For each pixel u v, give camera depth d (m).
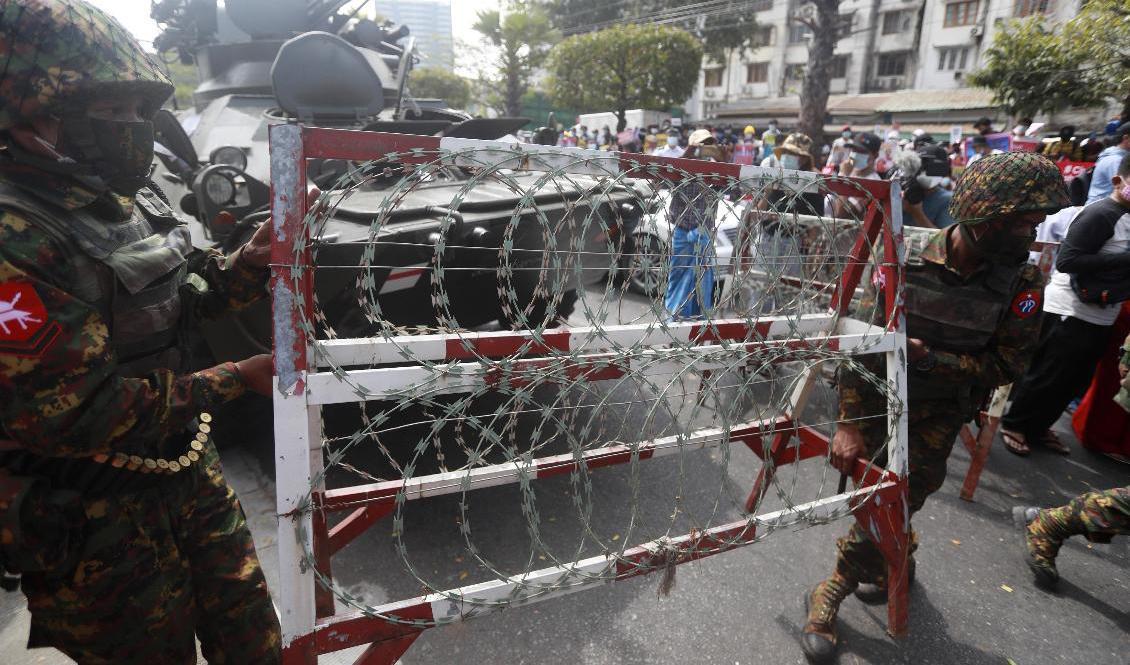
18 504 1.10
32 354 1.03
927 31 29.97
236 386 1.31
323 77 3.46
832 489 3.20
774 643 2.22
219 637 1.48
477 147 1.41
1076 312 3.38
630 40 26.41
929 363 2.03
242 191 2.85
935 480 2.29
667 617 2.31
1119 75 9.72
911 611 2.42
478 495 3.05
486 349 1.62
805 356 1.84
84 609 1.24
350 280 2.50
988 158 1.93
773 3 34.56
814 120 18.17
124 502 1.24
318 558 1.73
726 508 3.01
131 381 1.15
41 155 1.10
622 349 1.68
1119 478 3.51
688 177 1.66
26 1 1.04
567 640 2.19
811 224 2.51
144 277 1.22
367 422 1.39
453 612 1.40
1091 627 2.39
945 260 2.06
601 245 3.52
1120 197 3.10
